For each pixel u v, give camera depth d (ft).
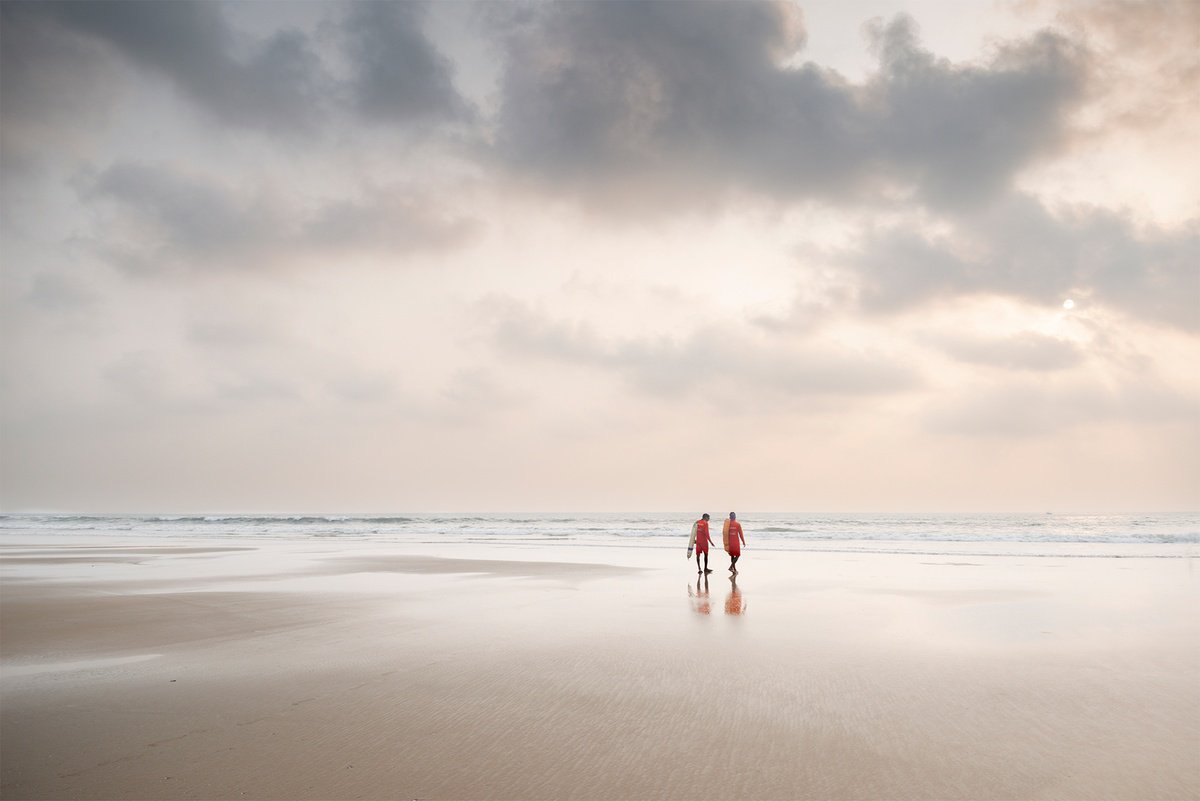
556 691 21.59
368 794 13.83
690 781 14.47
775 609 39.37
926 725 18.21
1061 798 13.61
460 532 167.63
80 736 17.42
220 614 37.78
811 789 14.06
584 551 94.99
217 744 16.78
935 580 54.95
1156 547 98.32
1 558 81.10
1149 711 19.51
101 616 37.09
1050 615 36.99
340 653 27.37
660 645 29.01
